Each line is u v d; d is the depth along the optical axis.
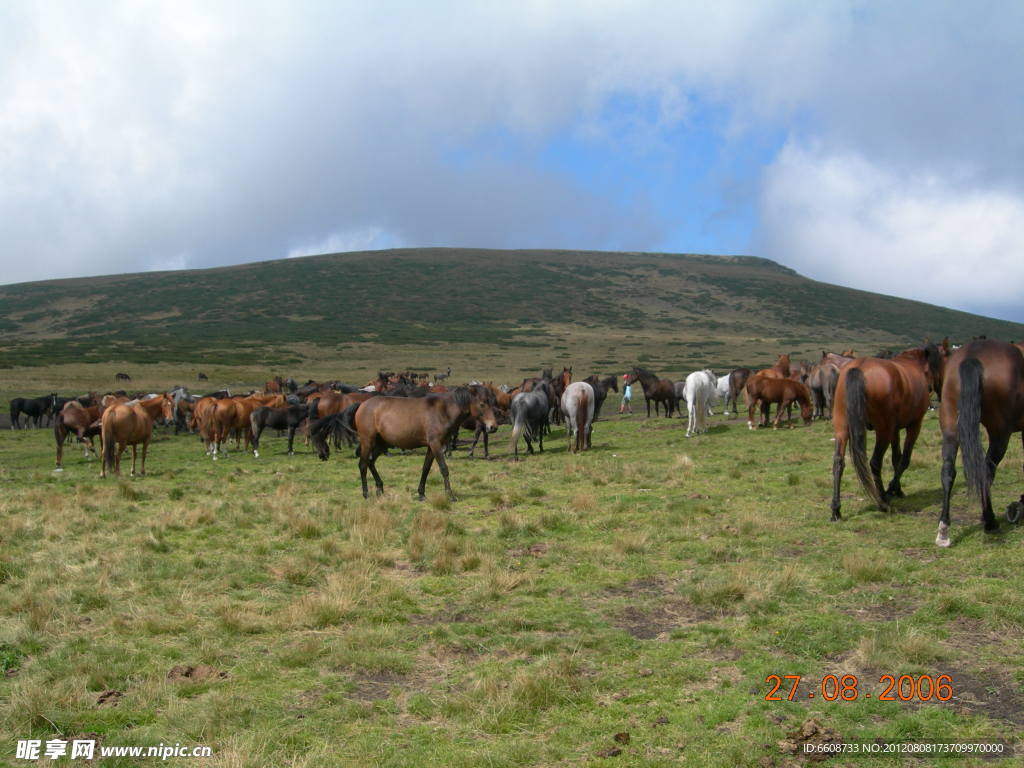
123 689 4.97
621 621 6.11
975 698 4.39
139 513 11.78
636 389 54.09
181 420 32.22
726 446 18.42
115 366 74.62
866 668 4.87
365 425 12.42
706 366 82.88
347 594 6.71
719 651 5.32
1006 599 5.78
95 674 5.07
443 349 99.31
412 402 12.16
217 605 6.59
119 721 4.46
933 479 11.28
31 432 33.84
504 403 21.92
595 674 5.00
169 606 6.61
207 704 4.64
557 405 24.55
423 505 11.71
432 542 8.60
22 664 5.42
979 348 7.60
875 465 9.42
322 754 3.99
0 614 6.50
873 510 9.41
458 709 4.51
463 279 170.12
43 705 4.55
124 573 7.77
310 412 22.55
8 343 97.25
